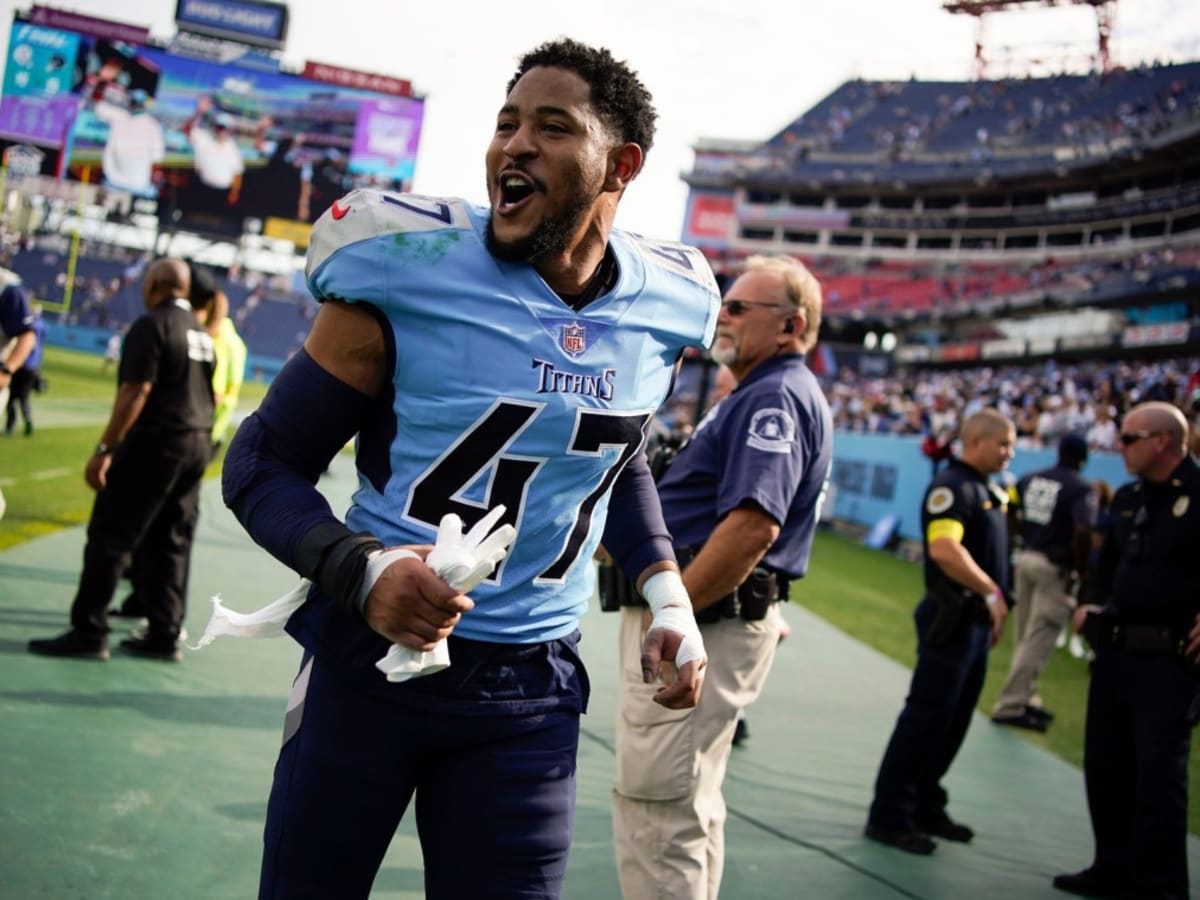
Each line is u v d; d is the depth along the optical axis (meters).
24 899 2.65
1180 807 3.66
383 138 37.06
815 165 48.28
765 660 2.82
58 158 36.56
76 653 4.73
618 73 1.75
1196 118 37.06
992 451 4.39
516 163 1.68
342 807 1.68
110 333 42.19
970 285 41.22
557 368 1.72
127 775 3.56
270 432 1.68
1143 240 38.72
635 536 2.02
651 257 1.94
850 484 23.55
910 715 4.18
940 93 49.88
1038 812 4.93
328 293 1.66
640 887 2.61
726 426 2.84
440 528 1.53
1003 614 4.25
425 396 1.68
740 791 4.57
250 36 36.75
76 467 11.77
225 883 2.92
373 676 1.68
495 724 1.74
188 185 37.00
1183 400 22.69
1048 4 46.12
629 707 2.67
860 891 3.62
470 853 1.71
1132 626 3.86
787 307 2.90
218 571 7.41
